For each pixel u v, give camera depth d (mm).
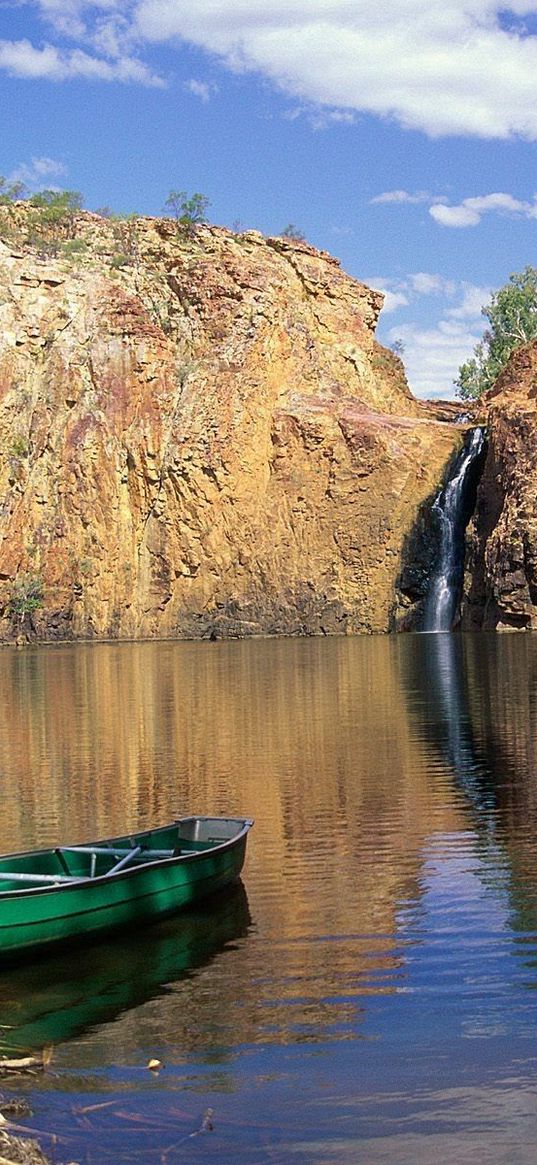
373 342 113062
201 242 108750
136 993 13820
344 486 98750
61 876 16109
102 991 13922
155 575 100375
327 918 16375
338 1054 11922
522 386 97188
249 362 102562
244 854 18500
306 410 101750
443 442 98500
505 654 62312
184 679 54344
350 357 109438
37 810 24359
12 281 104500
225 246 107438
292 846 20531
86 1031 12789
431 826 21703
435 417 111750
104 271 106812
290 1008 13188
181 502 100312
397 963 14484
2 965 14781
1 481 100062
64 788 26688
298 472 100250
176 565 100000
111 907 15617
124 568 100250
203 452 100438
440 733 32969
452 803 23594
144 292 107188
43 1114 10867
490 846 20078
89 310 103938
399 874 18516
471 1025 12508
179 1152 10148
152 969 14594
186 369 103375
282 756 30062
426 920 16141
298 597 97750
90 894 15344
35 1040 12594
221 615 98812
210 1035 12562
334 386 105875
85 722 38812
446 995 13367
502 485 89062
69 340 102938
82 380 102188
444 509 96438
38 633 98188
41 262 106250
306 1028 12609
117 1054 12164
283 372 104812
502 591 85875
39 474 100688
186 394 102312
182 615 99375
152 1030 12742
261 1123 10609
